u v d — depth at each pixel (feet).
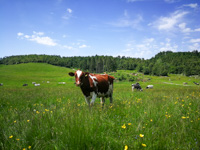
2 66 472.85
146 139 10.11
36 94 43.37
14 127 12.13
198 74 415.44
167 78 356.59
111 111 18.37
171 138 10.11
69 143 9.12
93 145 9.24
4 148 9.19
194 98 25.23
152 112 16.16
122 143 9.43
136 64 564.30
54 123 12.19
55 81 202.49
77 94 42.27
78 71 21.62
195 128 11.78
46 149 8.75
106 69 493.77
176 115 15.61
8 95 40.63
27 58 626.23
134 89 72.43
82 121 11.99
